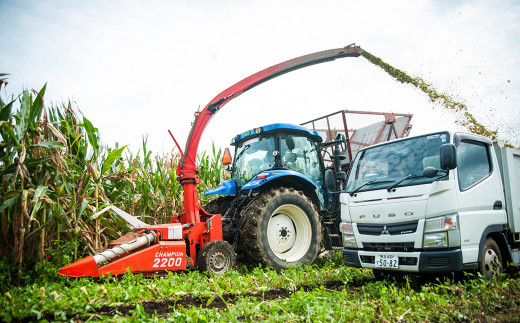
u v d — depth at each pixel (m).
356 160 5.65
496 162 5.28
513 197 5.29
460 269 4.18
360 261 4.99
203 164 9.26
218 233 5.66
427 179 4.58
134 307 3.64
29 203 4.73
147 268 4.83
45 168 5.07
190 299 3.99
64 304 3.36
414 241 4.47
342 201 5.46
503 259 5.11
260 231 5.75
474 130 7.21
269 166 6.50
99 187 5.90
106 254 4.71
